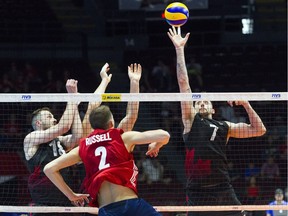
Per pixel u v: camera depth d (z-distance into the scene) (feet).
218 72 108.68
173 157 82.84
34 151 36.76
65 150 37.24
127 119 36.40
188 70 103.40
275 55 110.32
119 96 35.37
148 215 27.73
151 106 92.89
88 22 119.14
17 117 82.74
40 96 35.70
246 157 81.00
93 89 102.83
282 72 107.65
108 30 117.91
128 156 28.43
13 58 108.68
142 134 28.35
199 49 112.37
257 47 111.86
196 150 35.76
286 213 63.10
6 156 72.69
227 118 88.58
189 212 36.47
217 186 35.65
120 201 27.63
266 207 35.86
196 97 35.45
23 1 118.93
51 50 110.63
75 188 42.86
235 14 116.26
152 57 111.14
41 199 37.11
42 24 116.06
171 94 35.35
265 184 77.66
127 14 117.29
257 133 36.73
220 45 113.50
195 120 36.11
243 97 35.83
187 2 115.96
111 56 112.37
